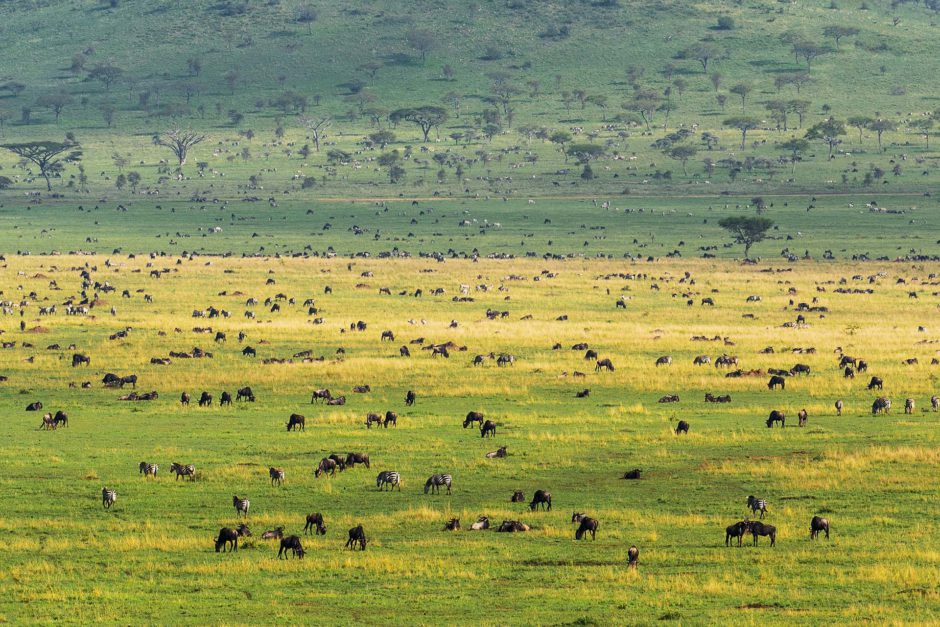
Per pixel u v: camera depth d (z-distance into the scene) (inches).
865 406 2942.9
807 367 3484.3
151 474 2159.2
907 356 3799.2
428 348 3917.3
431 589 1488.7
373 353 3828.7
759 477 2153.1
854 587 1492.4
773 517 1867.6
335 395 3093.0
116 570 1581.0
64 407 2903.5
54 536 1765.5
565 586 1503.4
